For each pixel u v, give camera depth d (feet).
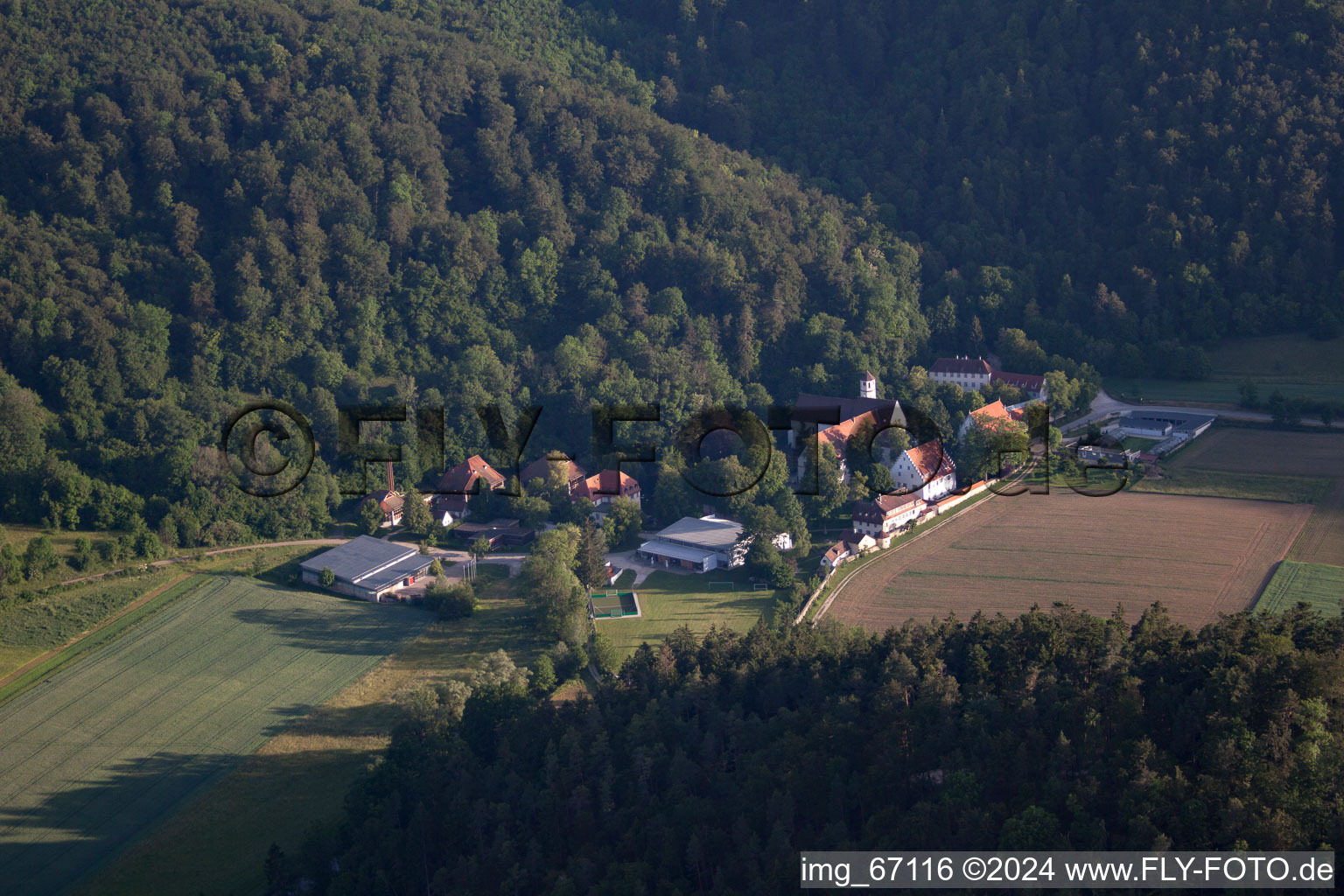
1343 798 497.87
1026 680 602.85
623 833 583.17
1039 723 573.74
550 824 592.60
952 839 518.37
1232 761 514.27
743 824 551.59
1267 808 486.38
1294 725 538.88
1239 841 474.90
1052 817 500.33
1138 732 548.72
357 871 598.34
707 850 554.05
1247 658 578.25
